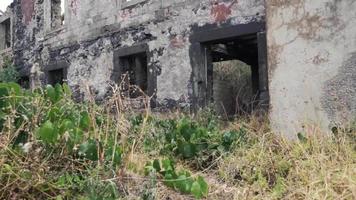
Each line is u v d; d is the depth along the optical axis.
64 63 10.76
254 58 9.87
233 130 5.15
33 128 2.78
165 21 8.04
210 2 7.25
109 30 9.35
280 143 4.15
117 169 2.91
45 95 3.16
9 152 2.61
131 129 3.63
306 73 4.54
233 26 6.87
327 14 4.39
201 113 6.86
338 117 4.27
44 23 11.77
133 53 8.72
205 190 3.01
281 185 3.30
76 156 2.87
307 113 4.52
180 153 4.46
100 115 3.39
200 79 7.40
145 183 2.88
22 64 12.77
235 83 11.28
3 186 2.51
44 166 2.63
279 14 4.79
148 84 8.31
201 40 7.36
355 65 4.19
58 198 2.50
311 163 3.44
